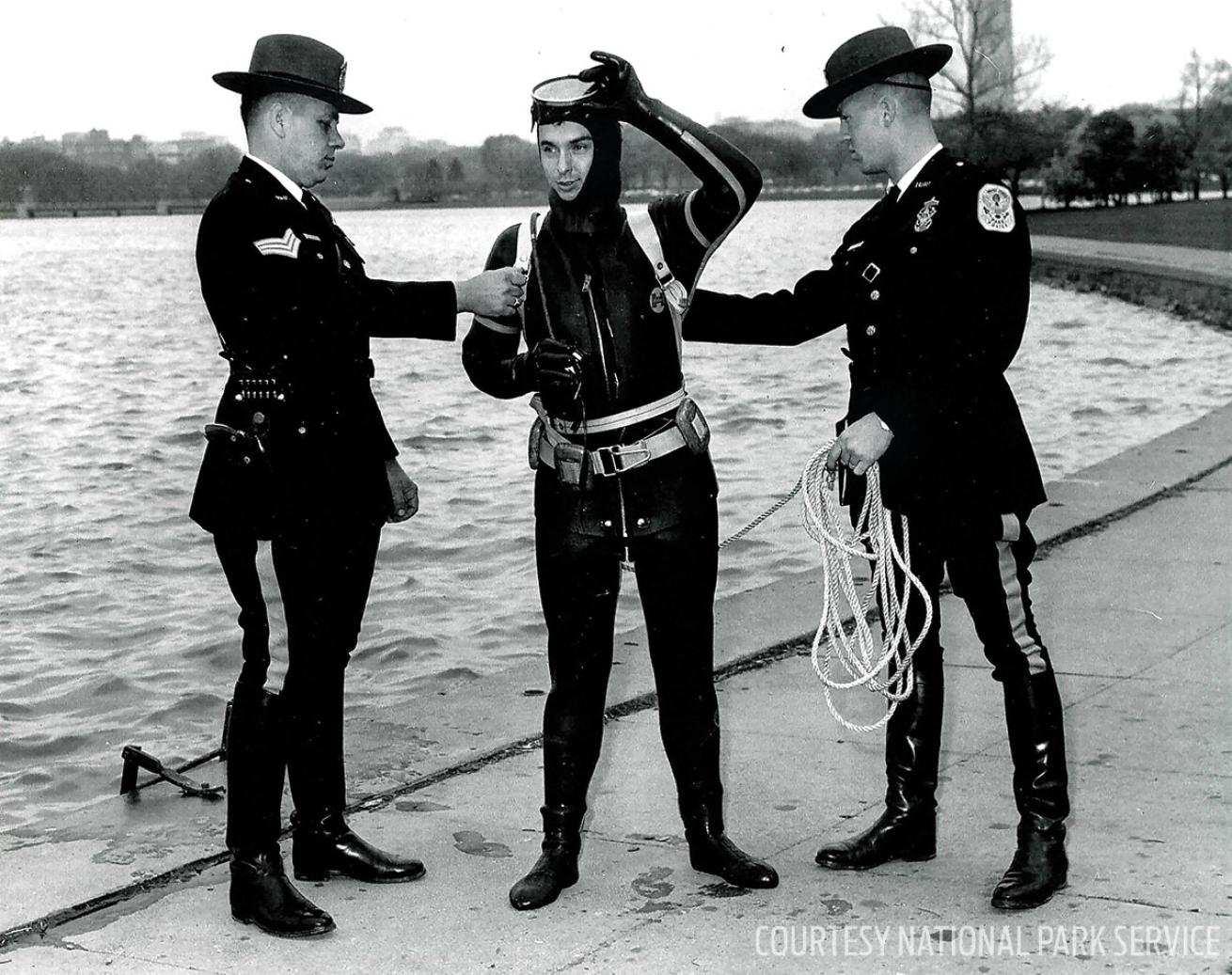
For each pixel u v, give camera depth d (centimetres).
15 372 2531
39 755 660
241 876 392
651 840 444
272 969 369
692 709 411
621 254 396
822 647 634
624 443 398
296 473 394
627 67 385
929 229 389
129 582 970
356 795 482
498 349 408
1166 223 5791
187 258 8731
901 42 397
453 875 422
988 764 497
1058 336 2555
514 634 813
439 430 1653
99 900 410
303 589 402
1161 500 896
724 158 385
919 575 420
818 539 416
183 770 513
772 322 420
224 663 787
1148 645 620
